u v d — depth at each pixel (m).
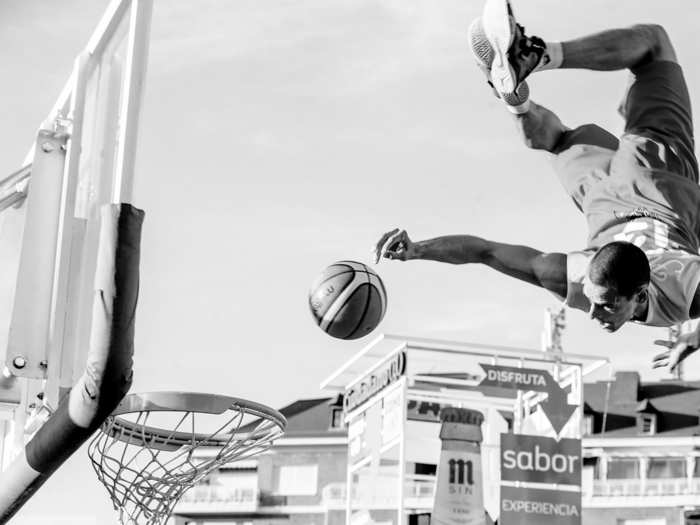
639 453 22.20
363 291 7.82
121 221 3.53
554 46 7.36
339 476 23.33
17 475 4.18
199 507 23.98
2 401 5.21
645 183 7.73
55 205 5.32
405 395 11.90
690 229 7.77
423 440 12.45
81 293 5.16
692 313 7.60
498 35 7.25
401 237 7.17
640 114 7.77
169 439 5.84
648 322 7.66
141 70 4.57
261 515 23.70
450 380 12.20
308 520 23.28
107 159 5.42
